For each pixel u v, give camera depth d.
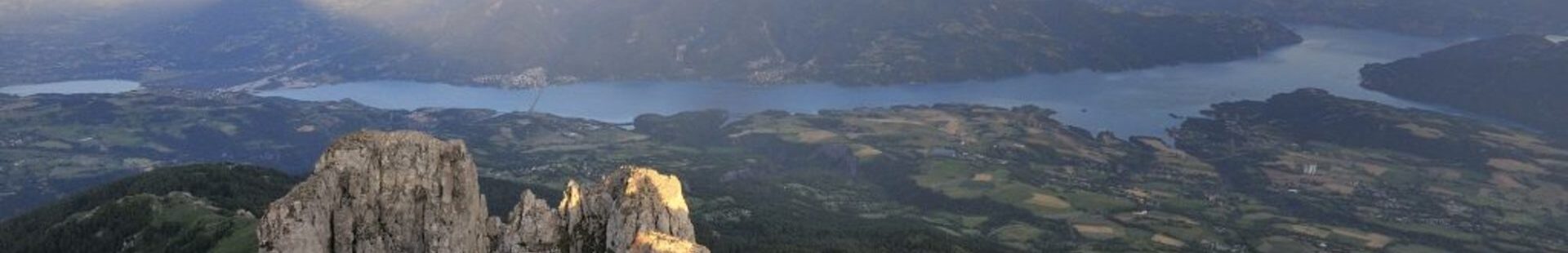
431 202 163.75
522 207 185.62
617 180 192.38
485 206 177.62
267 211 154.25
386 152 165.75
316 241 153.38
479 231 169.62
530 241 180.88
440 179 165.50
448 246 162.50
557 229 184.38
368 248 160.12
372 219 161.38
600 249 182.38
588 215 186.88
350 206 161.38
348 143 165.75
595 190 191.62
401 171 164.38
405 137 168.50
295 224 152.50
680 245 172.25
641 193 184.75
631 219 180.75
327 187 160.50
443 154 167.62
